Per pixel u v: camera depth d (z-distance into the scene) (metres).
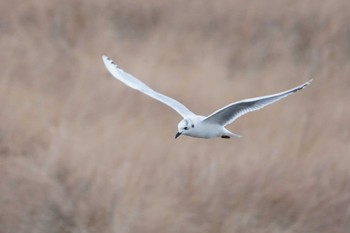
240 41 18.50
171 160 11.80
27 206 10.88
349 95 16.22
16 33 16.80
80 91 14.16
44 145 12.06
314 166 11.73
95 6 18.53
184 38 18.06
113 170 11.25
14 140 12.03
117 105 13.69
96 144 11.95
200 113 14.48
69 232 10.67
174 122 13.66
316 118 14.02
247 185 11.19
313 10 19.36
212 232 10.67
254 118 13.82
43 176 11.11
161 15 18.88
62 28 17.59
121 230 10.52
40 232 10.67
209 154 11.99
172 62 16.80
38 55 15.88
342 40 18.83
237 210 10.96
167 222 10.62
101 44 16.95
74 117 13.09
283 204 11.08
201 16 18.86
